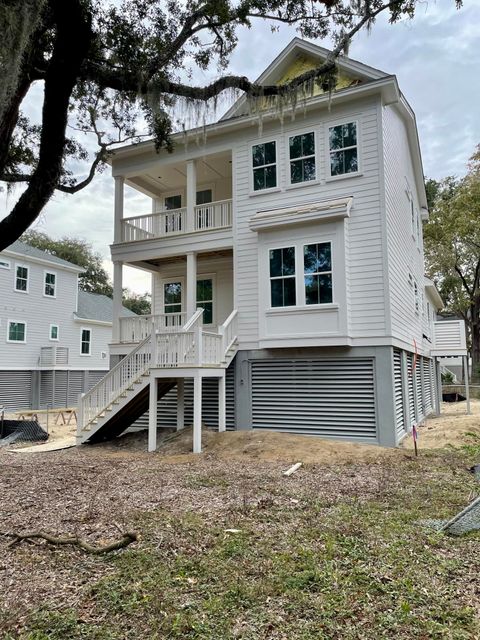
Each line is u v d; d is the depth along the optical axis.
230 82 7.73
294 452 8.95
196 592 3.38
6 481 7.14
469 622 2.92
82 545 4.34
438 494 5.95
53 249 41.81
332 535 4.47
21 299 22.58
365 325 10.40
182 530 4.69
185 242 12.74
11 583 3.64
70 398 24.95
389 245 10.63
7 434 13.82
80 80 7.70
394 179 11.95
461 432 10.82
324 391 10.76
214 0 6.99
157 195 16.05
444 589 3.36
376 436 10.10
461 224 27.58
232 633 2.84
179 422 11.80
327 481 6.84
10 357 21.78
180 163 13.19
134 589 3.45
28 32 4.95
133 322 12.91
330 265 10.60
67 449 11.09
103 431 11.95
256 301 11.73
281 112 8.49
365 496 5.96
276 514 5.21
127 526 4.87
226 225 12.41
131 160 13.60
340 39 7.75
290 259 11.06
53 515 5.36
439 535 4.45
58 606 3.25
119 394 10.78
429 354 17.17
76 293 26.27
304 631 2.85
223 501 5.80
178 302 15.14
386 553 4.01
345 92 10.71
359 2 7.35
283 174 11.72
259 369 11.58
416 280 15.86
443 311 39.16
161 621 2.99
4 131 5.62
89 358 27.03
